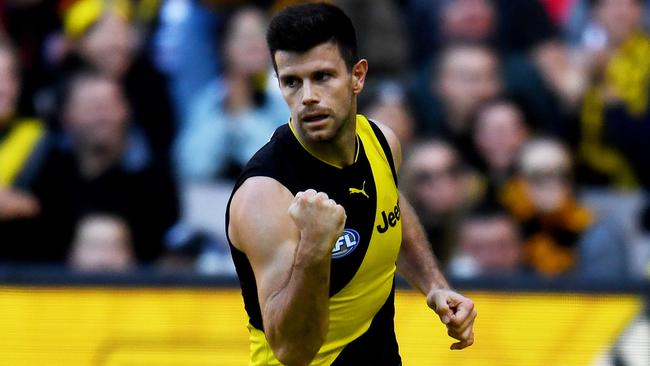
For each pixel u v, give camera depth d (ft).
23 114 85.05
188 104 86.69
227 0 88.74
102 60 86.43
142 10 89.81
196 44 87.45
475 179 82.58
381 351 48.67
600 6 91.71
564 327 68.03
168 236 82.89
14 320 68.23
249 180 45.24
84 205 82.53
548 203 81.82
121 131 83.25
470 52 87.51
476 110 85.20
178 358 67.87
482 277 69.00
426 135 85.40
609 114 88.43
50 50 88.12
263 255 43.86
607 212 84.99
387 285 48.42
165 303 68.54
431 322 68.08
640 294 68.33
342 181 46.50
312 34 43.75
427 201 80.84
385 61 86.79
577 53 90.89
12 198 81.97
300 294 41.55
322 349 47.37
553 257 81.10
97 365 67.77
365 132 48.49
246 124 84.74
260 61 85.25
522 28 91.35
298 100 44.27
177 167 84.94
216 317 68.18
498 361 67.72
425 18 90.74
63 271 69.15
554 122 87.45
